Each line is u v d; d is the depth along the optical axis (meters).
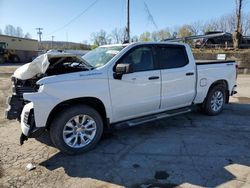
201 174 3.56
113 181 3.44
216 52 18.27
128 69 4.18
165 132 5.23
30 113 3.96
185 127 5.52
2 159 4.05
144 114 5.02
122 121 4.76
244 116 6.32
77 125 4.20
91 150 4.40
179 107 5.61
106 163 3.93
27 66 4.49
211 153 4.22
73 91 4.03
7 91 9.84
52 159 4.07
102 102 4.34
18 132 5.23
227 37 20.69
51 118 4.07
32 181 3.44
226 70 6.39
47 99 3.86
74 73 4.11
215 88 6.21
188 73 5.48
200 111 6.46
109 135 5.08
